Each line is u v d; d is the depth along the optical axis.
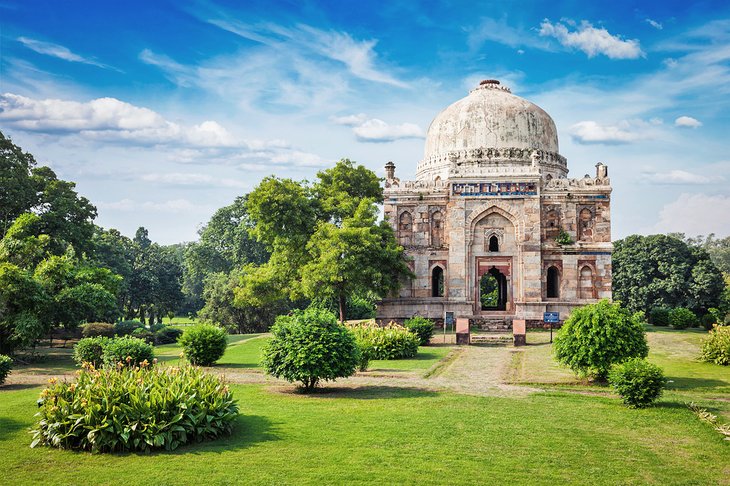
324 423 15.10
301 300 57.03
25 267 34.16
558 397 18.62
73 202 44.06
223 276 58.47
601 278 40.19
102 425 12.80
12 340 28.97
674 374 22.98
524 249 40.25
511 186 40.84
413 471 11.58
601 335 20.83
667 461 12.34
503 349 31.42
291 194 39.47
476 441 13.53
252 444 13.30
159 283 69.06
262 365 19.80
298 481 11.07
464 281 40.94
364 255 36.72
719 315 45.78
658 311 44.38
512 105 46.00
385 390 19.92
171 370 15.02
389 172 43.75
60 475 11.48
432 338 36.31
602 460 12.34
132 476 11.38
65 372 25.62
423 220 42.44
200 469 11.70
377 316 41.50
